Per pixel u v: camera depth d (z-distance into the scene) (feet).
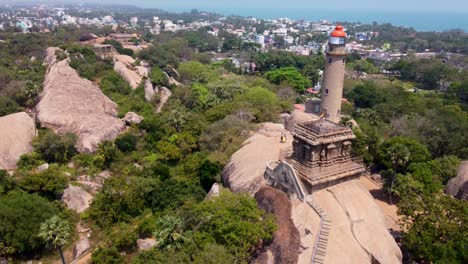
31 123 239.30
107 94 328.29
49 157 216.54
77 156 216.95
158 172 195.11
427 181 167.02
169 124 251.60
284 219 117.91
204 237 115.85
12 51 422.41
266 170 142.31
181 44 634.84
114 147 220.23
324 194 125.59
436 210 122.62
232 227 112.06
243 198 121.19
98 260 133.80
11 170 205.16
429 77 516.73
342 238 112.37
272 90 368.48
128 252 146.92
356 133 193.67
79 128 241.14
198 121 246.47
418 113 280.92
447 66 535.60
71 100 273.13
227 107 256.32
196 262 102.42
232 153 189.37
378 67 650.02
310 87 445.37
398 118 272.31
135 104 306.35
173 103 308.60
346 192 127.54
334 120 215.72
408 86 520.42
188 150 224.33
